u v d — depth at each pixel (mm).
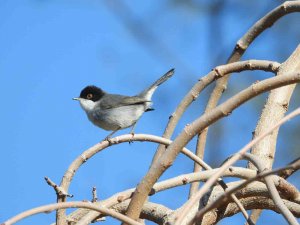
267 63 8922
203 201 6984
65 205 5527
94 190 7258
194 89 8750
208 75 8703
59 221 6805
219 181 6844
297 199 6977
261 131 8508
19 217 5195
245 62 8844
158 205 7562
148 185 6461
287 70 8844
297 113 5398
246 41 9852
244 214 6121
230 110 6246
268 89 6203
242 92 6168
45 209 5395
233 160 5293
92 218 6918
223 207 7246
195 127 6312
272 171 5086
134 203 6469
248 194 7191
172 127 8734
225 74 8719
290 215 5535
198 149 8773
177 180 6871
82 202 5664
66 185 7023
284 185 6930
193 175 6883
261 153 8289
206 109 9461
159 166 6410
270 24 9656
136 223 5824
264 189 7109
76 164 7180
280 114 8680
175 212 7375
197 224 6906
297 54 9039
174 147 6410
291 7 9445
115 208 7598
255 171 7047
